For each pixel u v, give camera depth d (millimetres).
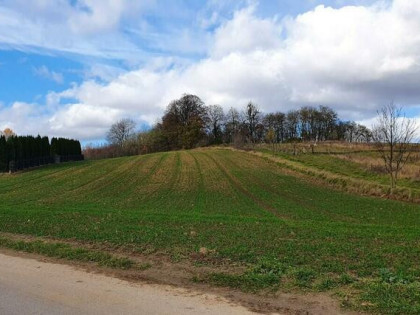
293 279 9039
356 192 35719
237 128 118688
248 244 13148
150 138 121438
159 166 58875
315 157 56406
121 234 14977
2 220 19734
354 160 49156
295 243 13375
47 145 74062
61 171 58062
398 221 22016
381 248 12594
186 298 8031
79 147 90750
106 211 24438
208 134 120625
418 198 30750
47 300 7875
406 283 8562
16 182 48969
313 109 117250
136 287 8789
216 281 9141
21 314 7133
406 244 13508
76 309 7367
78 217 20812
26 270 10336
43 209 25688
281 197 34000
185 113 120188
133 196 36500
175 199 34031
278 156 61312
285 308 7461
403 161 41531
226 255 11477
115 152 122250
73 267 10625
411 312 7012
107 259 11211
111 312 7199
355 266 10227
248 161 61781
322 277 9156
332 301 7758
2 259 11664
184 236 14641
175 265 10531
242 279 9156
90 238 14289
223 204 30453
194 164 60062
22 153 64375
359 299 7723
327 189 38188
